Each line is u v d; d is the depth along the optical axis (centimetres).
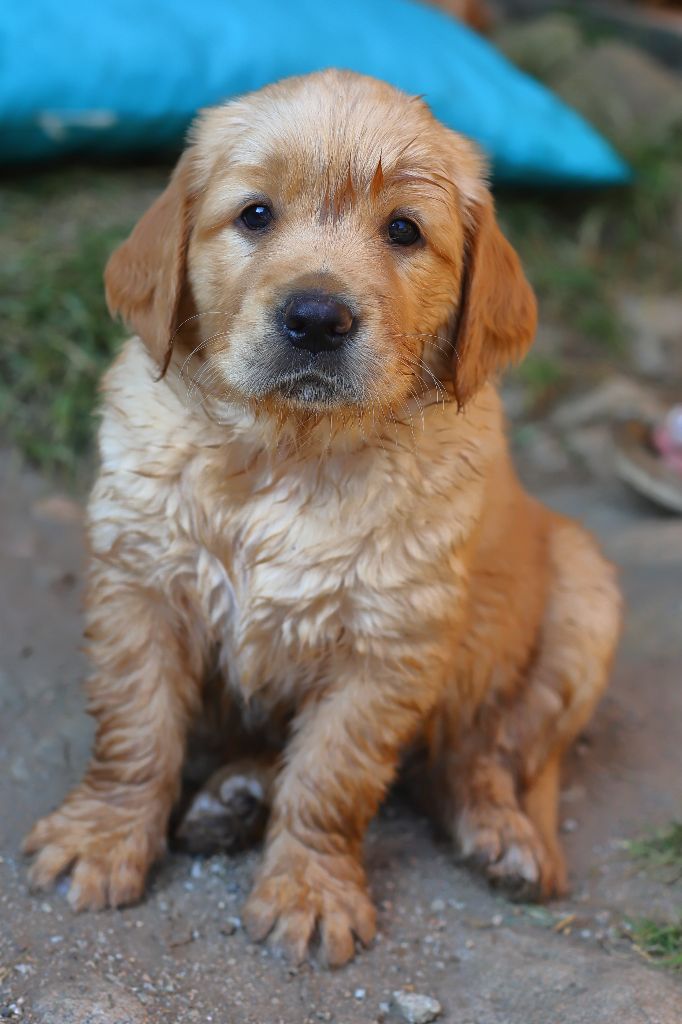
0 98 127
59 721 91
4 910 78
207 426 79
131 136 138
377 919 81
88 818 81
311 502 79
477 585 85
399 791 91
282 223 78
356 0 156
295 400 76
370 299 76
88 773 83
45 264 125
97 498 81
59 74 129
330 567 79
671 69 203
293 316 75
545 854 84
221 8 140
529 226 161
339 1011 75
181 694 83
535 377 140
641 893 84
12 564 104
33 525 108
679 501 119
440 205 79
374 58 145
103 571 81
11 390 118
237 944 78
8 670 94
